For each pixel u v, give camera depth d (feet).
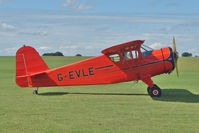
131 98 37.81
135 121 23.16
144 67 40.40
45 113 26.84
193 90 46.65
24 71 45.29
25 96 40.60
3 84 58.59
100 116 25.30
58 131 19.85
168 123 22.33
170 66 40.32
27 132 19.61
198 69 111.75
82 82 43.62
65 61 179.42
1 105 31.89
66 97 39.34
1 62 158.61
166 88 50.14
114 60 41.68
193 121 23.03
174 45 40.65
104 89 50.80
